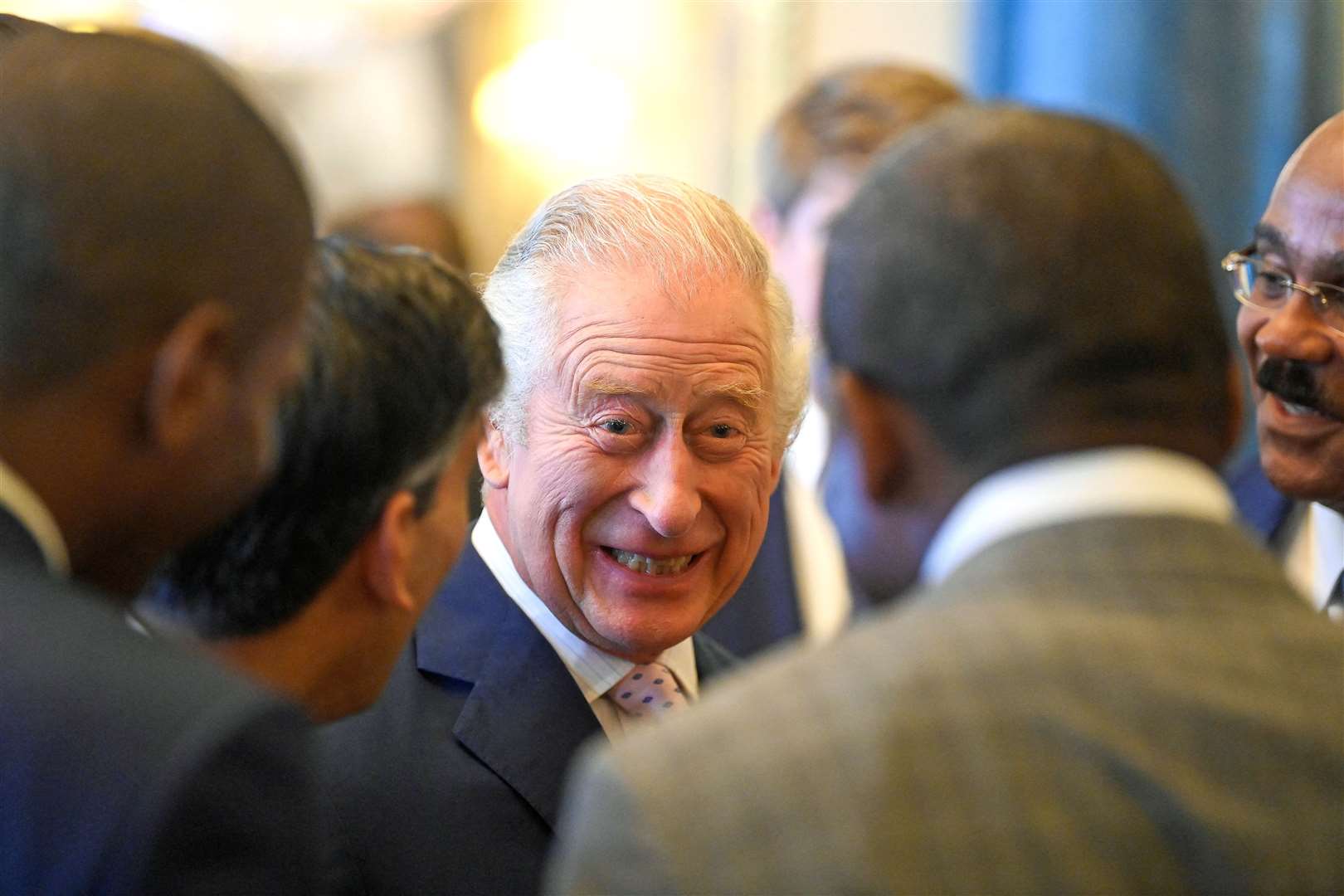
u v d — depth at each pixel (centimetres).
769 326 445
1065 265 263
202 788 256
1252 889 235
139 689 266
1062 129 276
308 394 326
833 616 660
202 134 286
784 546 655
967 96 887
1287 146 1001
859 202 282
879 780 239
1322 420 471
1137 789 239
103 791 254
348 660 354
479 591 452
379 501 337
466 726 420
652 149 1194
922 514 279
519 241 450
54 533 283
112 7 1066
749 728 250
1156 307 265
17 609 270
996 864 234
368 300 336
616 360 422
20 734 259
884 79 786
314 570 333
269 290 295
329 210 1173
